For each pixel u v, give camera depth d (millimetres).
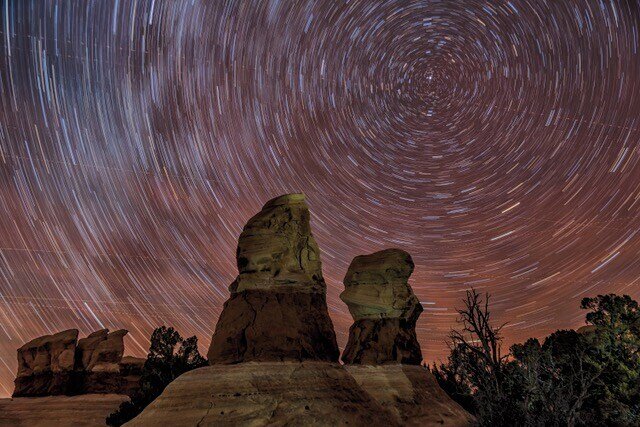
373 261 15867
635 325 16984
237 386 9711
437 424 12523
